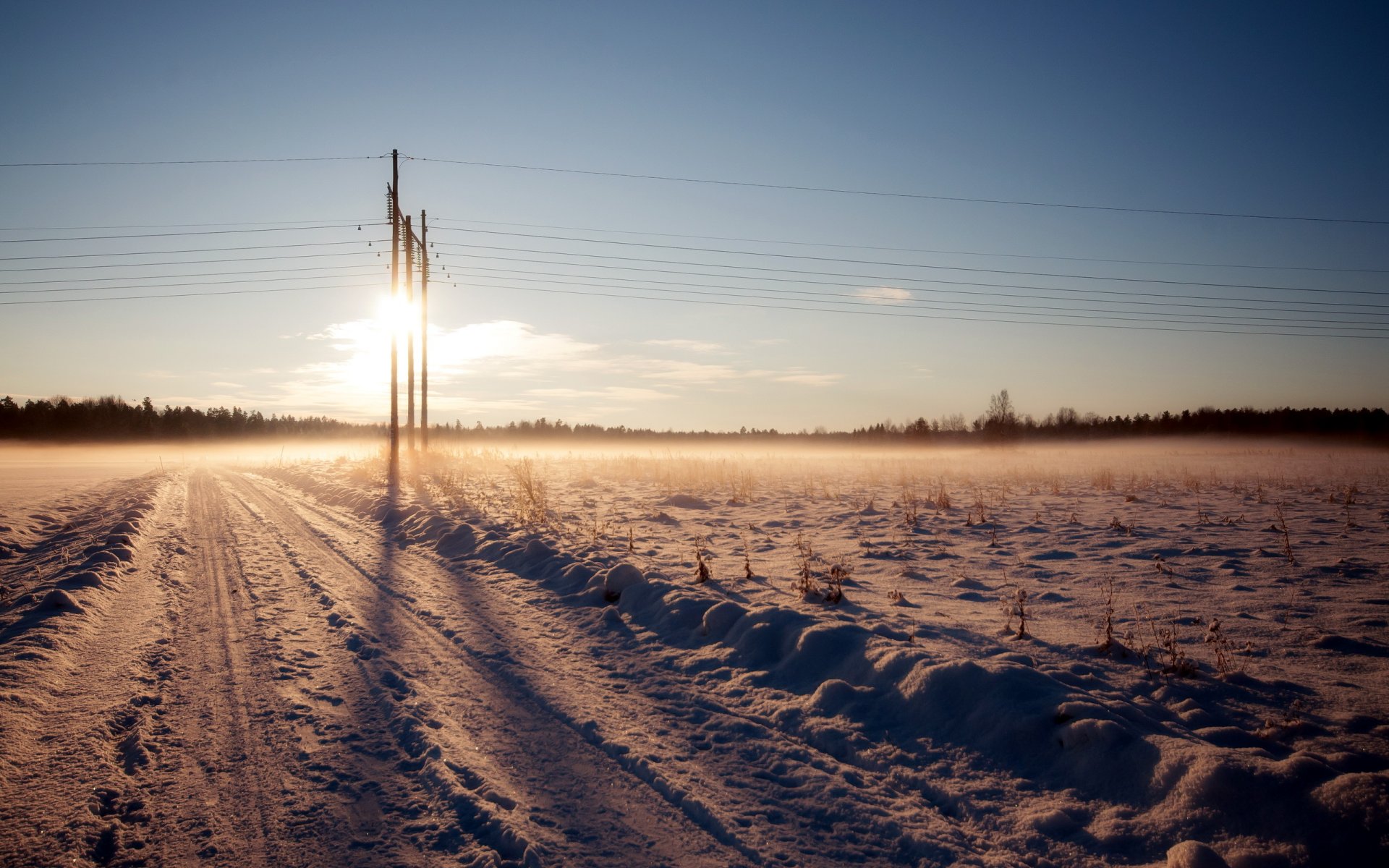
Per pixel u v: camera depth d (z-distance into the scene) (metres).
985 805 3.65
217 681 5.54
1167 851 3.14
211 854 3.26
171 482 27.69
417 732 4.54
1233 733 4.04
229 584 9.10
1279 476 22.70
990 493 18.61
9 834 3.40
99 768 4.09
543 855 3.20
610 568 8.73
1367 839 2.99
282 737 4.53
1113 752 3.80
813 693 5.07
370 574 9.70
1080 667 5.23
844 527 13.10
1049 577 8.52
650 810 3.65
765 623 6.17
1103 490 19.05
